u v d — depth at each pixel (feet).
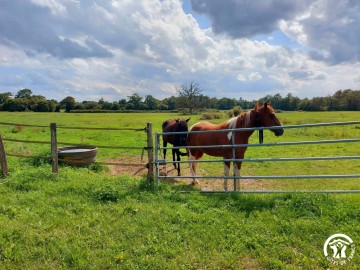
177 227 14.47
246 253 12.20
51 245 13.02
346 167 32.73
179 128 27.89
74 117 167.32
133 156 40.68
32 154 35.19
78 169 28.25
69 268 11.59
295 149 47.19
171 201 18.29
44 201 18.13
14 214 16.06
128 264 11.59
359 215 14.48
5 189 20.16
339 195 18.06
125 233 14.01
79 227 14.66
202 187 24.58
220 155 22.18
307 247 12.30
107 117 168.55
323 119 112.06
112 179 22.56
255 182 26.45
